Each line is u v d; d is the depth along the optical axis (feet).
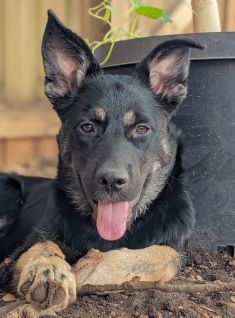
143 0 2.30
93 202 1.73
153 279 1.70
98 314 1.56
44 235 1.86
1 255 2.23
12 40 4.14
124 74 2.12
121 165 1.64
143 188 1.82
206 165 2.05
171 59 1.89
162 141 1.86
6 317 1.49
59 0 4.01
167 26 3.17
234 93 2.03
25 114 4.20
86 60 1.90
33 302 1.51
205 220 2.06
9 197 2.36
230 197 2.06
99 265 1.67
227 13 3.73
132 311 1.60
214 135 2.04
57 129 4.28
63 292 1.50
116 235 1.69
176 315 1.58
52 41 1.89
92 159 1.70
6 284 1.75
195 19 2.29
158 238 1.84
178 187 1.92
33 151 4.30
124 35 2.38
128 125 1.77
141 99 1.82
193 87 2.03
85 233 1.83
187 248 2.03
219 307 1.64
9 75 4.17
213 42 1.98
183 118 2.05
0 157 4.23
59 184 1.90
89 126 1.78
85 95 1.85
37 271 1.53
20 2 4.12
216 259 2.02
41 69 4.22
